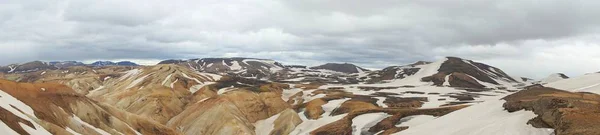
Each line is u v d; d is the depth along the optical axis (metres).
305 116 109.88
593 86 97.88
